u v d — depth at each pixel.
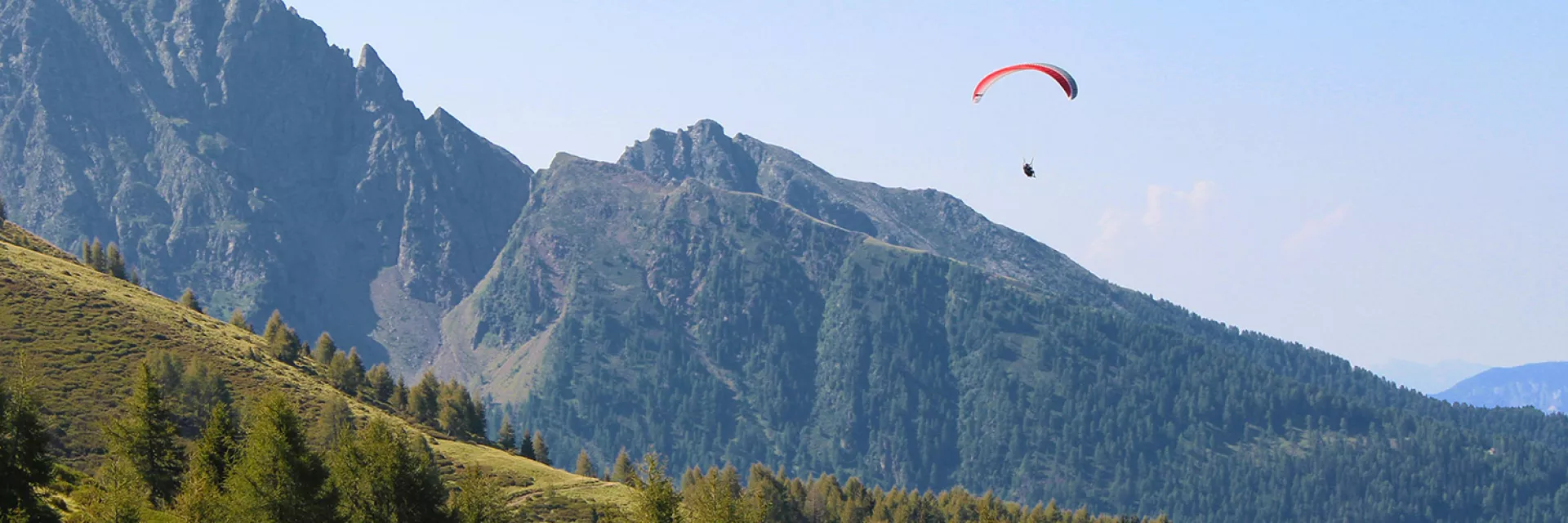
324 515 100.94
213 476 107.25
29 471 89.31
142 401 116.94
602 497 199.62
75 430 168.25
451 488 128.25
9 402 89.19
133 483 110.81
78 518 96.75
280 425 102.88
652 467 108.38
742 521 110.81
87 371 192.25
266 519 99.06
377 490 102.56
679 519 107.25
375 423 106.75
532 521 178.50
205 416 174.00
